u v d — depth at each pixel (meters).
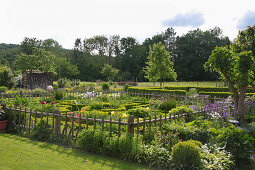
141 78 51.62
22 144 5.23
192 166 3.96
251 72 7.80
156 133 5.19
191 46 50.72
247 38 8.62
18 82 24.59
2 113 6.72
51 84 24.14
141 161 4.42
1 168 3.66
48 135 5.80
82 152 4.87
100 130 5.13
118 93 15.54
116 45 61.91
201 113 7.66
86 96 12.97
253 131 5.88
